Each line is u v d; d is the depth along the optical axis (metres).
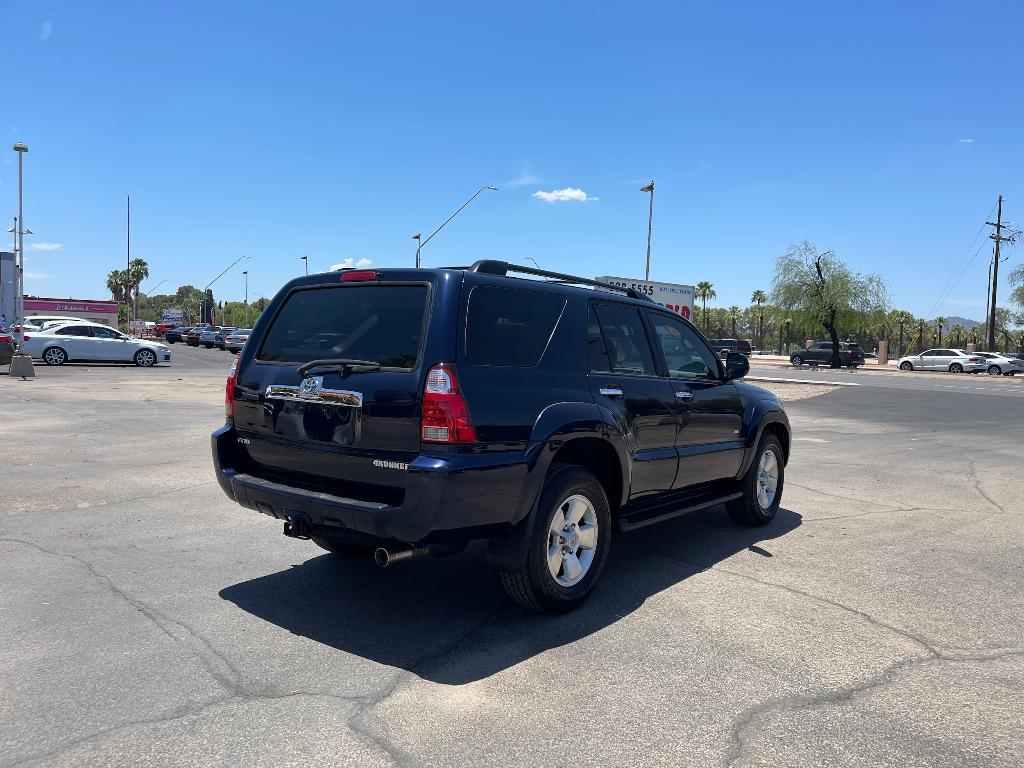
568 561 4.37
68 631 3.95
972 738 3.04
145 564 5.09
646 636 4.03
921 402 20.89
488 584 4.85
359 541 3.96
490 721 3.10
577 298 4.69
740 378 6.15
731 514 6.50
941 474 9.34
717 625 4.20
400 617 4.25
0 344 20.11
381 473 3.80
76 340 26.75
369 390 3.86
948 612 4.45
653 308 5.43
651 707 3.25
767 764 2.83
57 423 11.80
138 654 3.69
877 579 5.06
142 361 28.09
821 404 20.28
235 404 4.61
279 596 4.55
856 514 7.07
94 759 2.79
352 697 3.29
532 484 3.98
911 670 3.65
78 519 6.21
